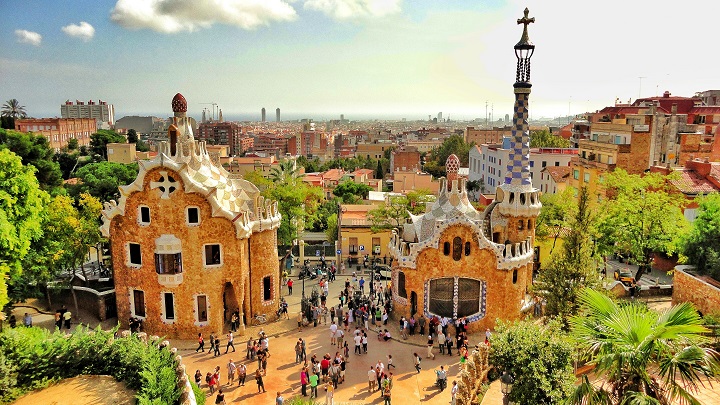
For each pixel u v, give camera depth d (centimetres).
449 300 4681
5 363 2984
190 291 4516
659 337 1895
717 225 4566
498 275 4581
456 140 17862
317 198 10438
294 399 3297
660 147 7900
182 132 4619
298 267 6931
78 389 3009
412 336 4600
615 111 11362
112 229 4606
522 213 4762
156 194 4369
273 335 4681
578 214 4003
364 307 4903
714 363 1845
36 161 7756
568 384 2794
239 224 4500
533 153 11369
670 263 6519
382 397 3578
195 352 4312
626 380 1962
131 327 4584
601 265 5797
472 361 3462
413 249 4616
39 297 5094
